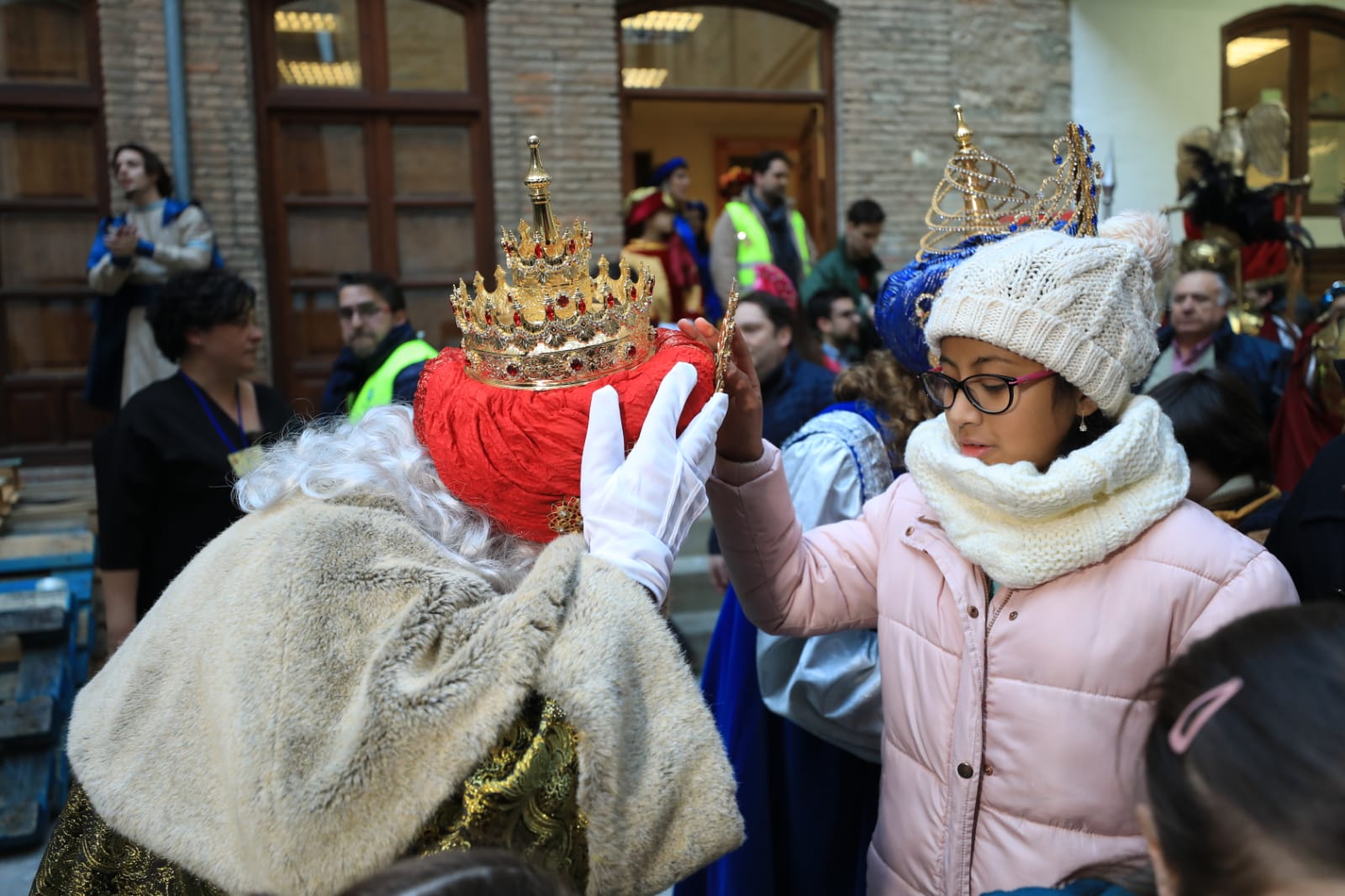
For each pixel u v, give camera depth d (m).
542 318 1.08
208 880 0.91
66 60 5.93
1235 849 0.59
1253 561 1.21
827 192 7.10
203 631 0.98
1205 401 1.84
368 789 0.85
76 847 1.06
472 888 0.64
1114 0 7.06
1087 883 0.91
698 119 10.08
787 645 1.78
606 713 0.87
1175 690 0.66
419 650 0.90
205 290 2.67
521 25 6.42
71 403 6.07
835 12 6.85
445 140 6.54
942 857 1.30
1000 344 1.21
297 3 6.27
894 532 1.44
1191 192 5.21
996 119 7.04
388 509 1.06
